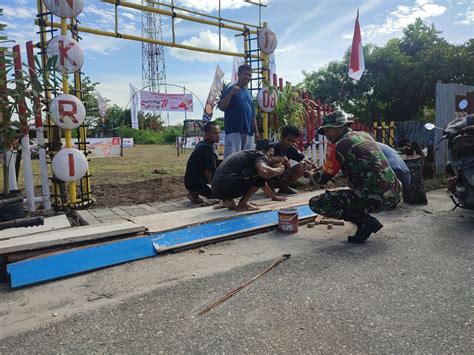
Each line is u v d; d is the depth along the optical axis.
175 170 12.29
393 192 3.95
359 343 2.16
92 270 3.38
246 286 2.95
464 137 4.84
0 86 4.46
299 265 3.39
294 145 6.96
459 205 5.28
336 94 25.97
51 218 4.48
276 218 4.79
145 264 3.52
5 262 3.28
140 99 23.44
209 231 4.21
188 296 2.80
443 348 2.09
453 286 2.89
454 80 23.14
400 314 2.47
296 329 2.32
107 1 5.79
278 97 7.80
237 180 4.81
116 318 2.51
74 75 5.51
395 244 3.96
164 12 6.46
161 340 2.23
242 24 7.68
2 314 2.63
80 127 5.72
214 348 2.13
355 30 7.62
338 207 4.15
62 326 2.43
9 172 5.12
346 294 2.78
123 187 8.02
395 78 24.67
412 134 19.06
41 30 5.25
